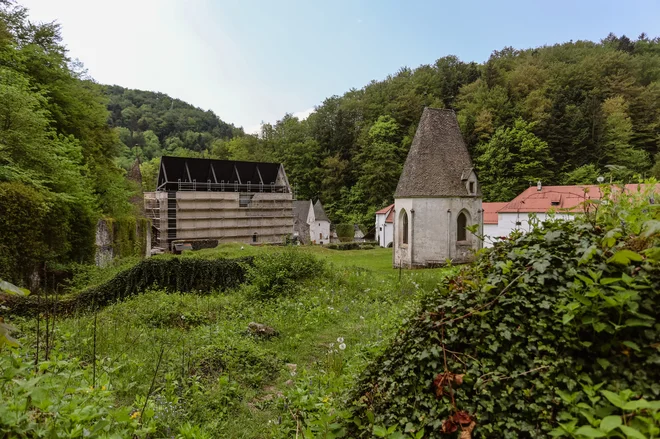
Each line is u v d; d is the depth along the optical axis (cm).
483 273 342
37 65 2241
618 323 249
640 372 235
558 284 288
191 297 1443
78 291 1498
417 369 323
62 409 335
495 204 4766
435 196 2892
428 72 9475
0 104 1468
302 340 994
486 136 6506
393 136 7888
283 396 624
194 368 709
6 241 1393
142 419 434
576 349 262
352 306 1370
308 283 1595
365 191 7694
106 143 3084
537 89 7300
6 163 1534
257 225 6259
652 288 246
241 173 6469
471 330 308
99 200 2812
